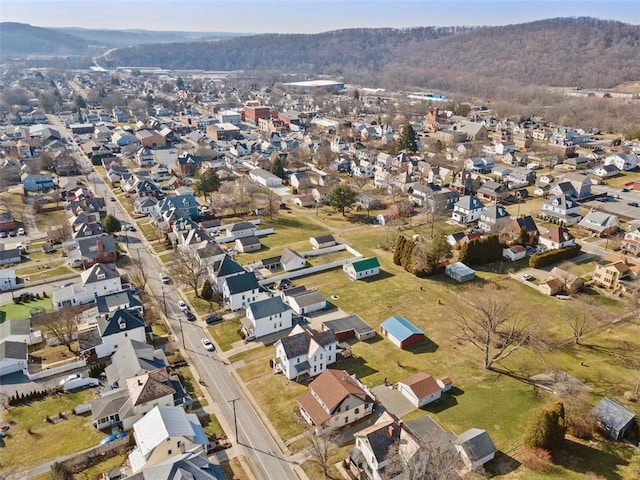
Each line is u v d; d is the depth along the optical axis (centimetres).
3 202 14775
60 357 7931
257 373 7581
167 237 12456
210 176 15812
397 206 14575
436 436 5828
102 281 9800
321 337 7625
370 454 5584
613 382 7256
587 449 6022
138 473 5091
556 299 9669
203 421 6556
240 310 9419
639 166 19050
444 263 10981
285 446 6153
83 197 15125
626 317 8938
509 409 6719
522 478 5562
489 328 7519
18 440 6234
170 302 9669
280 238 12850
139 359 7231
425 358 7931
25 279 10606
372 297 9881
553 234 11738
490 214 13125
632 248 11594
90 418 6625
